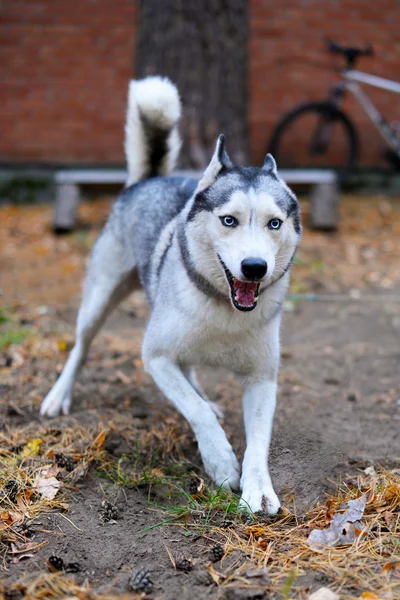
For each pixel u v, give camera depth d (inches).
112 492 119.2
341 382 172.4
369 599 87.5
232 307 117.1
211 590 92.4
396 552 98.0
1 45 363.3
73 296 236.8
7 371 171.6
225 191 113.3
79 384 166.7
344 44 369.7
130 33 365.1
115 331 209.5
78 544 103.7
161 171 161.3
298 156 377.7
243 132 284.2
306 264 265.4
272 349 123.1
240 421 148.2
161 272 128.5
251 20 365.1
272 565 96.5
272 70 369.4
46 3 360.8
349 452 131.7
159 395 162.2
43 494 115.3
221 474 116.5
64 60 365.7
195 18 271.4
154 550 103.0
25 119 369.7
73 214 299.4
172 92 151.8
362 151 380.5
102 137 372.5
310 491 116.3
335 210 304.2
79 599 88.0
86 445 133.6
